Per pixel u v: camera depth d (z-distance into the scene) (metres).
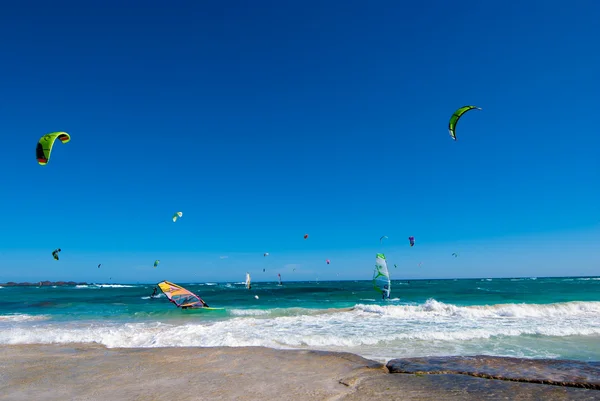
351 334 10.66
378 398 5.16
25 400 5.36
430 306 16.27
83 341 9.85
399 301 24.36
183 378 6.29
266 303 23.94
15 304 24.73
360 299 26.41
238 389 5.64
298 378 6.19
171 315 16.61
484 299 25.03
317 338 9.73
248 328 11.88
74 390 5.77
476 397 5.16
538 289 38.34
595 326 11.89
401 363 6.97
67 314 17.88
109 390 5.73
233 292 37.53
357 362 7.22
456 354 8.26
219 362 7.33
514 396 5.19
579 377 5.97
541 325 12.17
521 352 8.45
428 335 10.29
